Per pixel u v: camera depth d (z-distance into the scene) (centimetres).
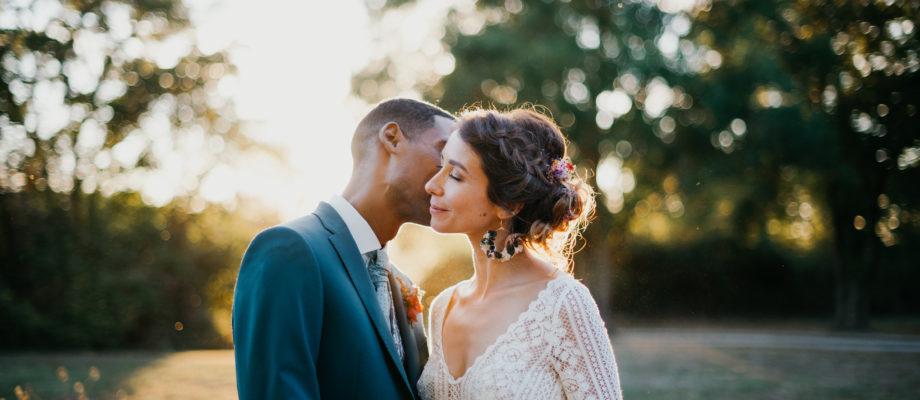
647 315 2208
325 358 191
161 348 1445
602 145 1698
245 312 187
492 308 213
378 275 219
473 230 213
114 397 712
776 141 1633
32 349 1348
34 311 1366
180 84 1574
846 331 1894
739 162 1675
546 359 204
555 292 207
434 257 2000
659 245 2216
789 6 1562
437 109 226
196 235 1616
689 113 1673
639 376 932
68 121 1440
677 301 2239
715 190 1789
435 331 227
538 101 1598
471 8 1741
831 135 1614
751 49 1634
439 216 209
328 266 196
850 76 1566
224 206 1666
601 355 204
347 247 206
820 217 2191
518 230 211
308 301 187
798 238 2530
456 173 205
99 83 1452
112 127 1504
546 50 1562
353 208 216
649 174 1814
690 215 2105
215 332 1507
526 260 214
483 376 204
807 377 918
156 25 1513
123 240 1486
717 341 1541
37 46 1324
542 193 205
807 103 1653
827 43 1520
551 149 214
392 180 216
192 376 870
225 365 995
